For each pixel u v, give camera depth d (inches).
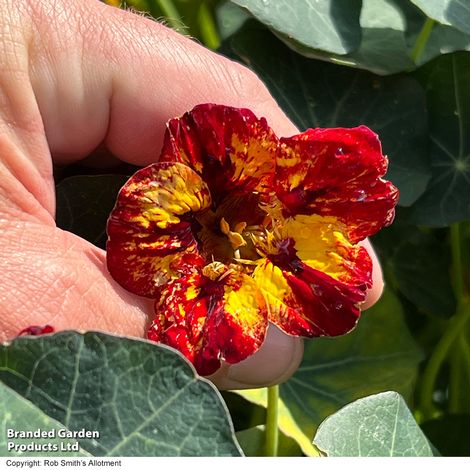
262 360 5.2
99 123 5.4
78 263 4.5
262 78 6.4
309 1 6.1
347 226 4.8
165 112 5.4
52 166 5.5
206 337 4.5
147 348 3.7
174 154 4.5
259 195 4.9
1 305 4.2
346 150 4.6
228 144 4.6
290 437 6.2
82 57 5.2
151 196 4.4
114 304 4.6
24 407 3.6
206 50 5.5
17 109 4.9
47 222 4.8
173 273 4.5
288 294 4.7
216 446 3.7
